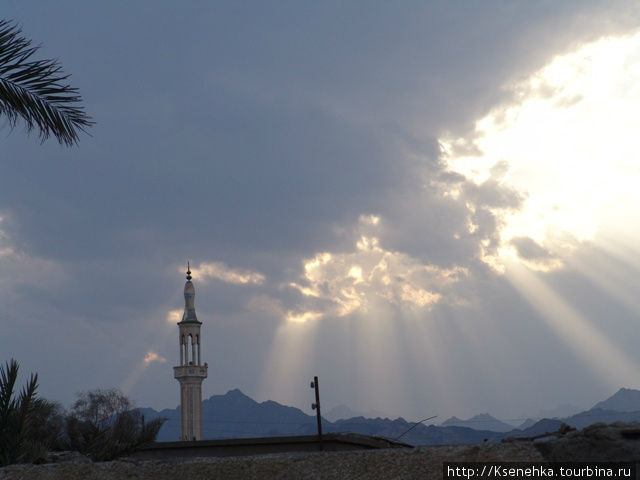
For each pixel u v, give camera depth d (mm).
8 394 10266
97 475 4844
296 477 4637
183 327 85625
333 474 4590
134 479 4805
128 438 16328
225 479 4730
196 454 23109
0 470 4887
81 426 16422
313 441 23453
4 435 10156
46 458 10602
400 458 4562
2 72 13914
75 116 14430
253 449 23781
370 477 4535
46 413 16203
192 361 85062
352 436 23406
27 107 14109
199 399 84375
